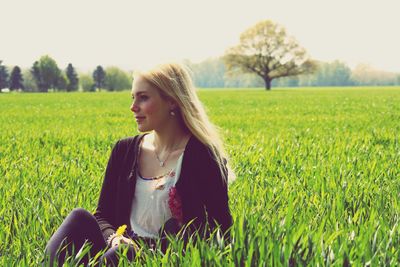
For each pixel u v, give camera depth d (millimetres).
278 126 20250
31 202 5852
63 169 8359
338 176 7535
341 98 56094
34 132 17016
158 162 4270
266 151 10617
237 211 5539
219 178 4168
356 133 15977
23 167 8609
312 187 7074
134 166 4301
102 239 4176
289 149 10609
